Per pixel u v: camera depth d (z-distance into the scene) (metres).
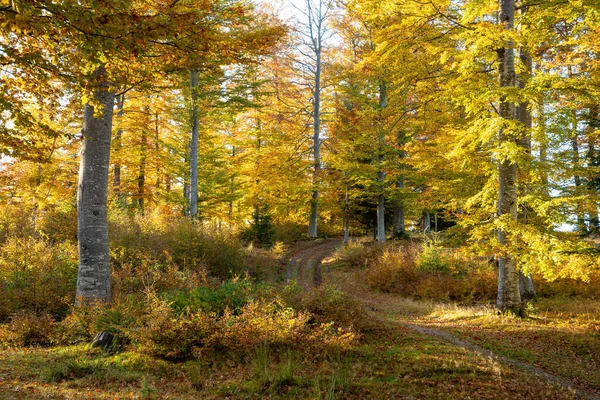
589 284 13.75
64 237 14.57
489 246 10.34
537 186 11.77
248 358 6.84
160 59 6.61
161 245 14.79
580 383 6.70
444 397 5.71
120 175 25.72
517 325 10.09
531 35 10.33
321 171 29.41
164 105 22.36
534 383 6.42
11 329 7.61
